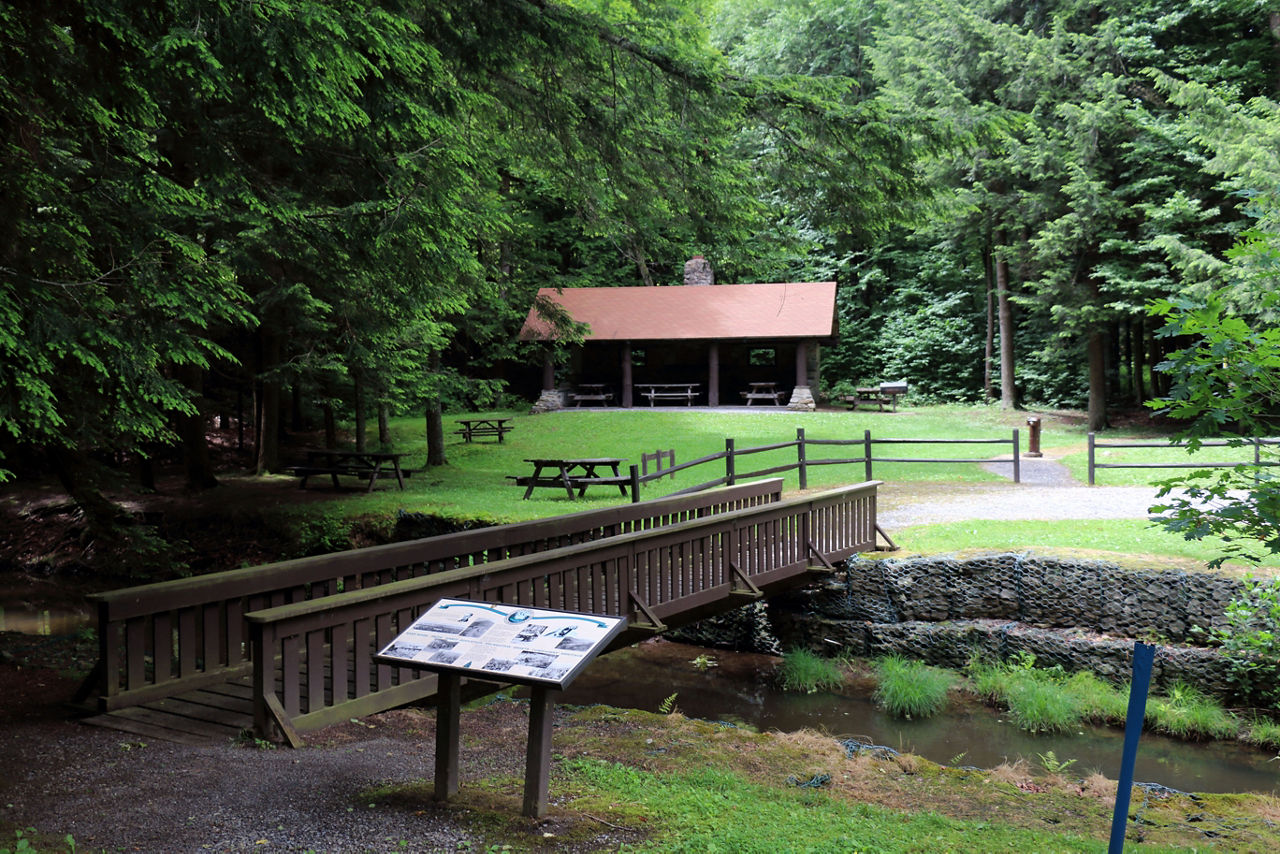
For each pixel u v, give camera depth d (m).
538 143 12.63
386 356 18.03
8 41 5.51
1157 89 25.34
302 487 19.02
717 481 15.31
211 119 8.34
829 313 32.78
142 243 6.49
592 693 10.06
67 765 4.54
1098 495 15.46
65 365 6.30
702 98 11.12
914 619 10.96
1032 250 29.69
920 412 32.41
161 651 5.75
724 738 5.83
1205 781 7.66
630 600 7.88
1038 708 8.99
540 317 23.12
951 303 39.25
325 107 6.48
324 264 11.01
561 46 10.38
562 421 30.86
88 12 5.25
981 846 4.11
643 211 13.51
